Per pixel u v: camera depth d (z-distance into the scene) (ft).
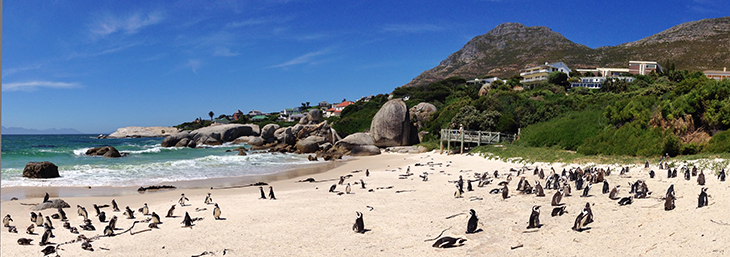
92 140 341.62
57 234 43.32
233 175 100.73
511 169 90.84
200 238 41.63
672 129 96.84
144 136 437.58
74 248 38.40
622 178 71.00
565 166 92.63
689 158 80.84
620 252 33.30
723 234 33.81
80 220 50.14
